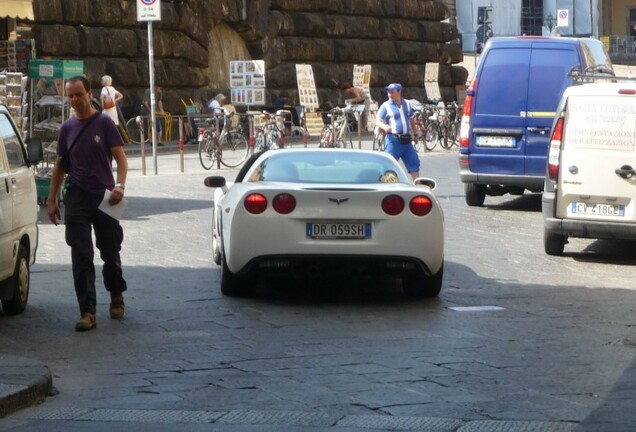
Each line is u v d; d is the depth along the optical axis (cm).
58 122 2591
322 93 5191
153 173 3039
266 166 1377
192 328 1155
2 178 1180
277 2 5025
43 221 2022
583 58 2227
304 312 1243
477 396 873
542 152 2223
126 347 1069
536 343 1084
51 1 4009
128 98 4300
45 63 2583
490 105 2250
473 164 2261
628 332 1139
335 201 1278
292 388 902
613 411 819
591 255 1703
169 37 4456
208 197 2392
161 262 1578
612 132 1636
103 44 4175
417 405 845
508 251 1723
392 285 1426
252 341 1090
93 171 1182
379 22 5531
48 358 1026
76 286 1164
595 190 1639
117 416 823
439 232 1297
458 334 1126
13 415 831
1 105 1287
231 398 873
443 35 5938
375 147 3353
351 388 900
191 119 4350
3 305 1226
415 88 5775
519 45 2245
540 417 806
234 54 4906
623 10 10344
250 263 1286
